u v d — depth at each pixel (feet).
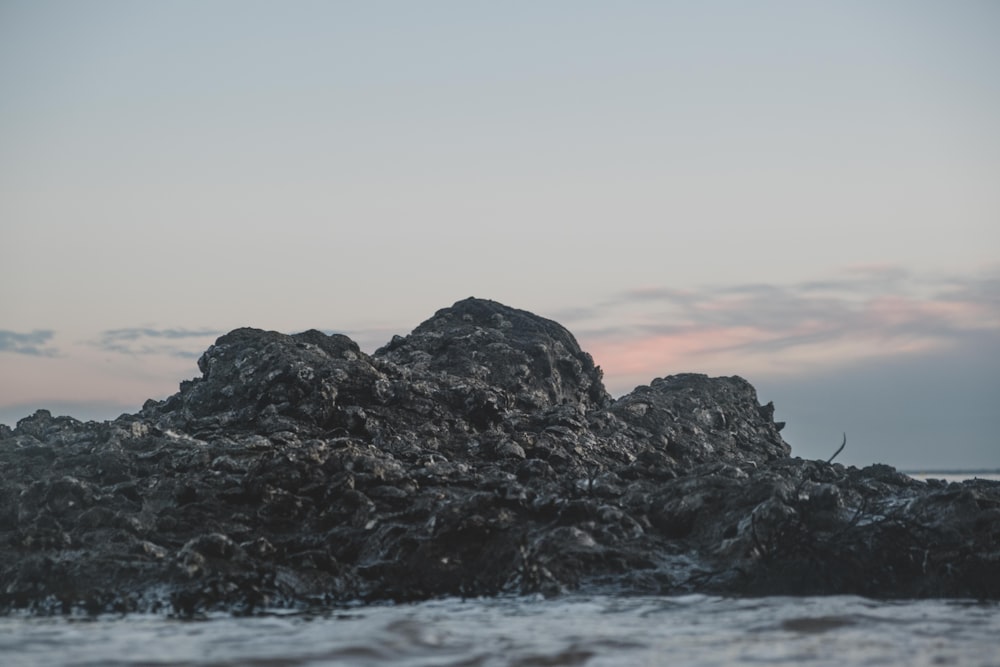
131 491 74.95
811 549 67.41
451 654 50.98
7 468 78.02
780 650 51.67
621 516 72.08
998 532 68.80
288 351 91.40
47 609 62.59
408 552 68.33
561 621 58.03
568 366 103.40
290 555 67.62
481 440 86.48
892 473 83.76
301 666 48.83
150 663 48.80
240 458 77.46
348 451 77.36
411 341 102.53
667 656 50.65
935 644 52.90
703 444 96.17
